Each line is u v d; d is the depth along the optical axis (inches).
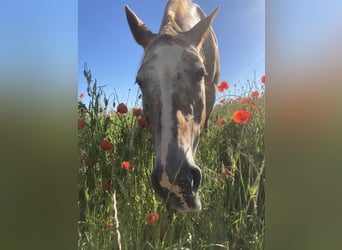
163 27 33.6
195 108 32.4
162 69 31.9
